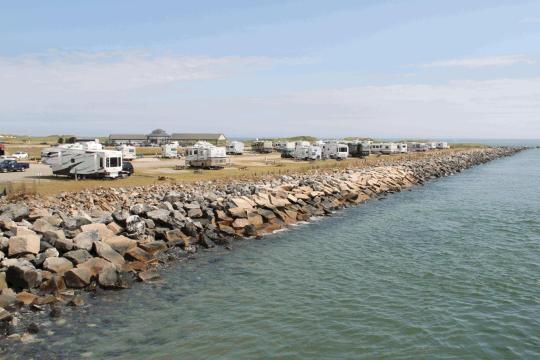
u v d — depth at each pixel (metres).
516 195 53.72
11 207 25.20
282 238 30.72
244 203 34.78
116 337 15.17
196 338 15.31
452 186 65.94
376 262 24.69
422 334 15.80
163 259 23.95
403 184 65.56
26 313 16.36
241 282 21.11
